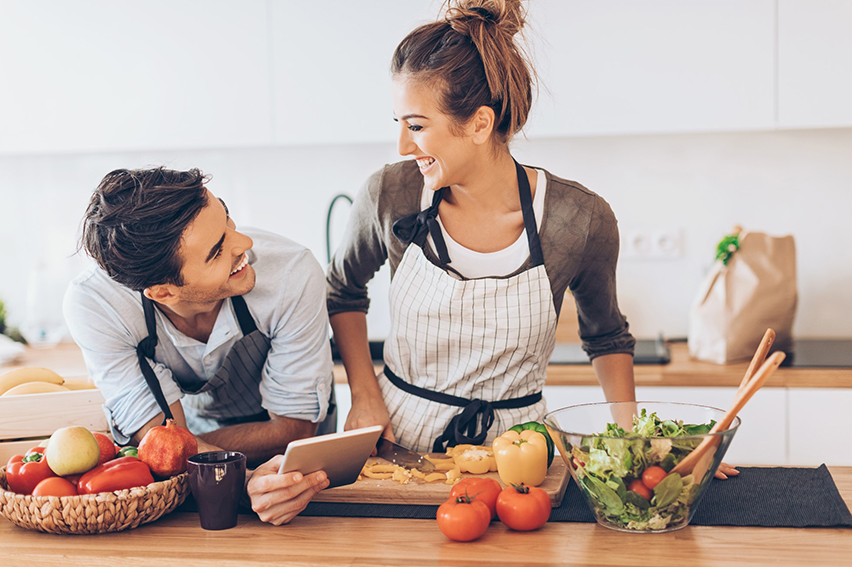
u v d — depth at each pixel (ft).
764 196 8.93
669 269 9.20
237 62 8.57
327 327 4.75
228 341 4.53
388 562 3.29
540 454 3.94
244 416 5.17
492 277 4.60
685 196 9.09
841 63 7.58
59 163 10.32
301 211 9.95
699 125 7.87
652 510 3.46
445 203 4.71
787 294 7.74
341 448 3.73
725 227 9.03
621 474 3.43
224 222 3.84
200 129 8.70
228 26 8.54
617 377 5.10
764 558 3.22
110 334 4.29
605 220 4.62
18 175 10.39
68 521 3.59
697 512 3.75
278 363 4.64
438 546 3.46
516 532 3.61
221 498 3.68
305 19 8.41
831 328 8.91
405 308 4.82
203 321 4.48
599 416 4.00
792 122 7.72
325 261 9.95
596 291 4.90
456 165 4.19
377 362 8.46
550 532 3.59
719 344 7.82
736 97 7.79
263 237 4.71
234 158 10.01
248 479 4.17
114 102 8.80
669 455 3.40
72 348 9.65
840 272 8.86
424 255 4.69
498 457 3.97
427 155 4.17
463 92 3.97
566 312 8.95
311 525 3.77
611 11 7.87
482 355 4.71
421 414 4.91
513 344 4.65
